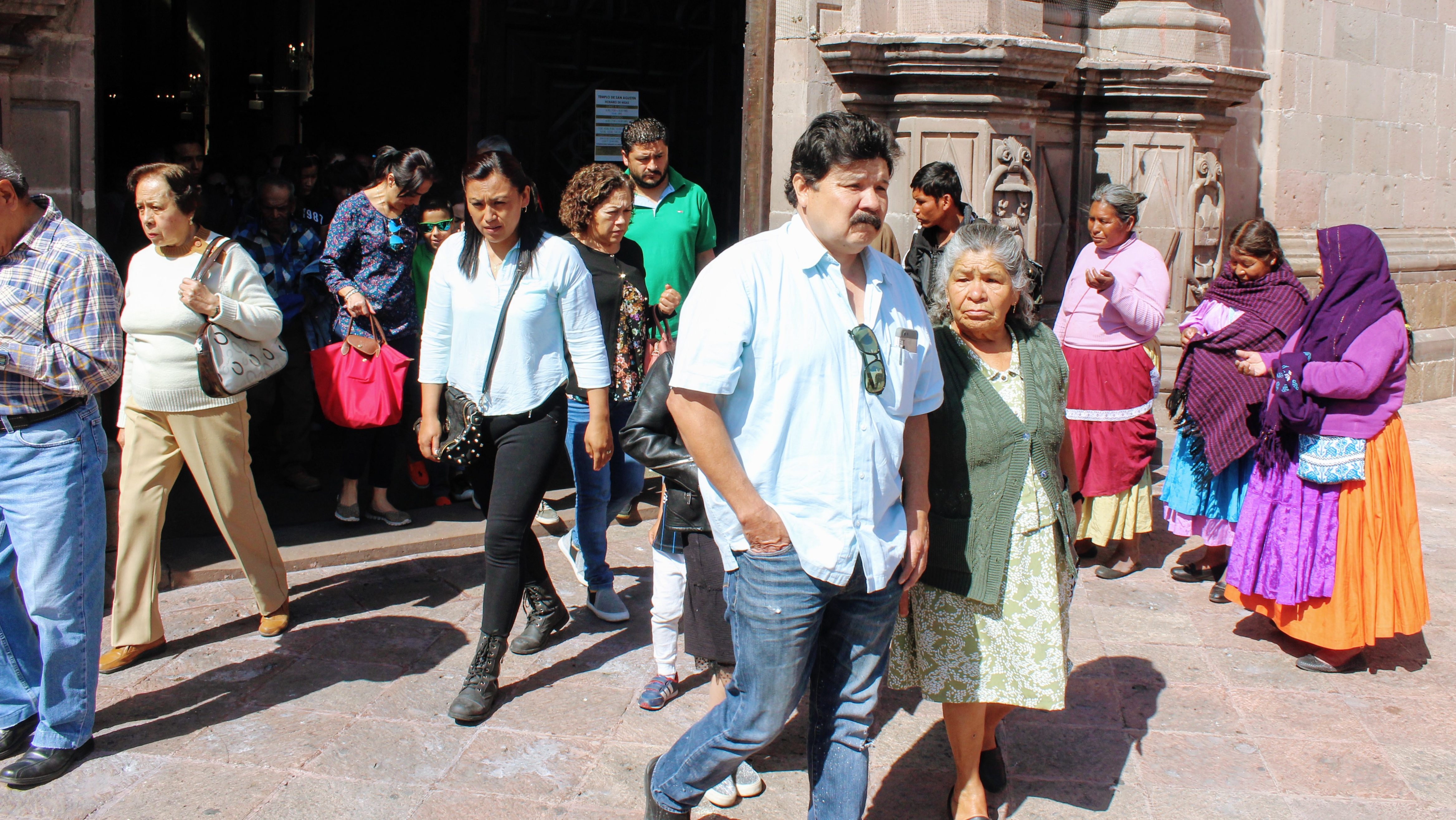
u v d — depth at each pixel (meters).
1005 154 6.30
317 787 3.17
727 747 2.57
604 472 4.26
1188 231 7.33
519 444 3.57
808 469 2.39
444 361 3.72
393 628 4.26
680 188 5.39
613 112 7.02
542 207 6.87
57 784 3.15
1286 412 3.96
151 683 3.76
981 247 2.84
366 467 5.29
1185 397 4.76
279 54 12.83
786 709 2.51
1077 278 4.98
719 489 2.36
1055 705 2.86
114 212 5.94
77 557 3.17
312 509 5.60
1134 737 3.57
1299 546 4.00
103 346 3.11
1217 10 7.55
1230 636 4.40
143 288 3.77
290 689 3.75
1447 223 10.45
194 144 6.96
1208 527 4.76
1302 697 3.87
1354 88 9.14
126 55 11.50
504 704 3.69
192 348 3.76
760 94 6.21
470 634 4.23
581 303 3.68
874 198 2.33
